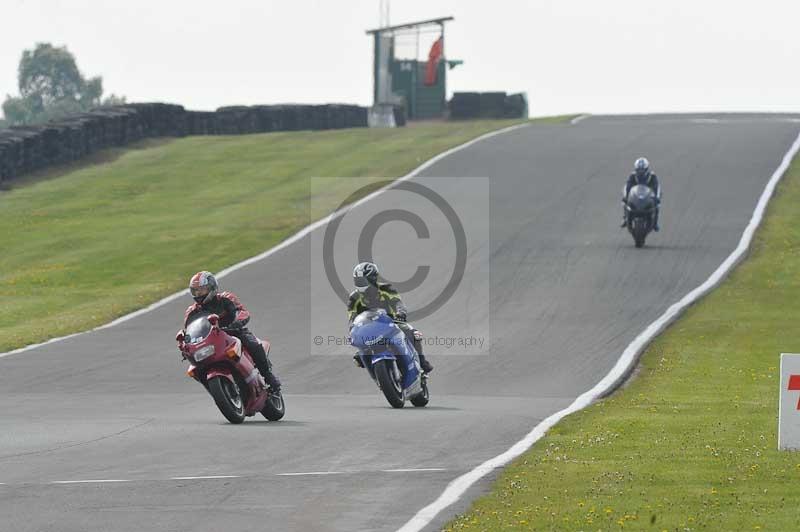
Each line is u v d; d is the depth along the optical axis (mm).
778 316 88250
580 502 35312
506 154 166125
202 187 158250
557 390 65375
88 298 103875
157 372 72438
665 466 40594
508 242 115812
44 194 155375
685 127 194125
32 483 38000
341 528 32312
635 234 111438
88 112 191750
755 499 35812
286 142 191125
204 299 52312
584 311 89625
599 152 166250
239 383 51656
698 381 67562
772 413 54719
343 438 46656
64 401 61781
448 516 33594
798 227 120375
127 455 42938
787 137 176000
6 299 104188
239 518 33438
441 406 59031
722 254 108812
